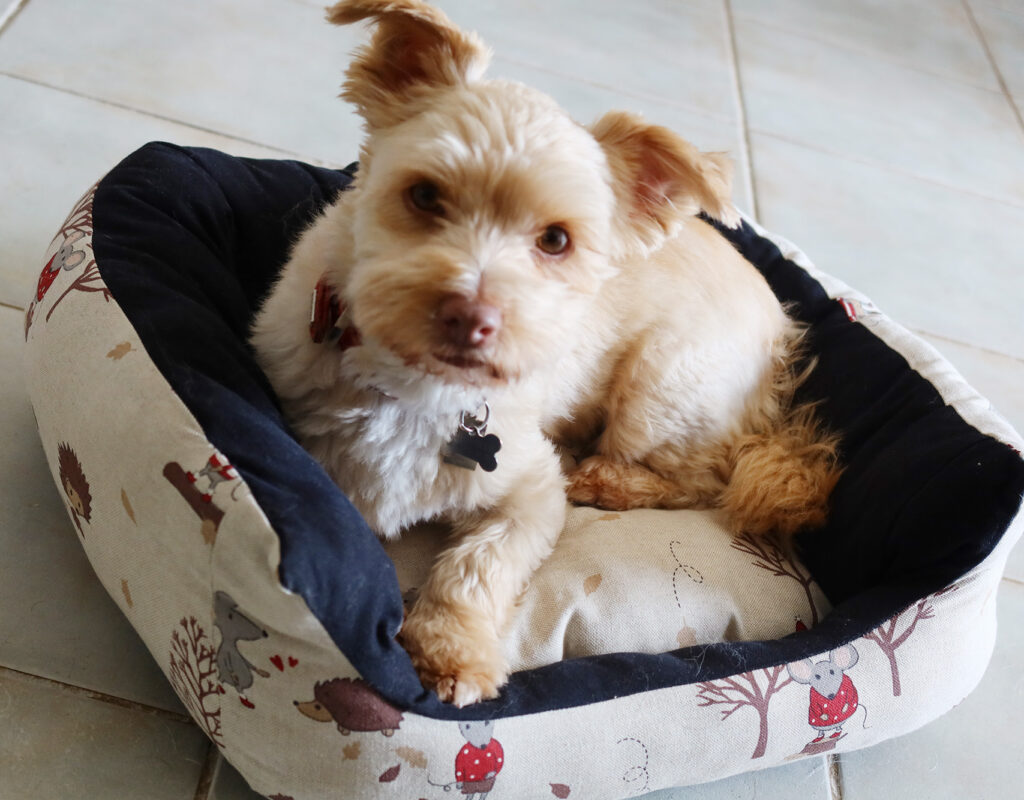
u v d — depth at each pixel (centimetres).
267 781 52
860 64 142
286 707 50
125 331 54
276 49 102
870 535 63
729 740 56
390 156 52
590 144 55
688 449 73
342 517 48
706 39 134
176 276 58
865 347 73
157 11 100
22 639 56
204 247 62
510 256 51
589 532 65
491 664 55
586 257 55
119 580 53
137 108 88
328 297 55
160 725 55
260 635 48
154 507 49
